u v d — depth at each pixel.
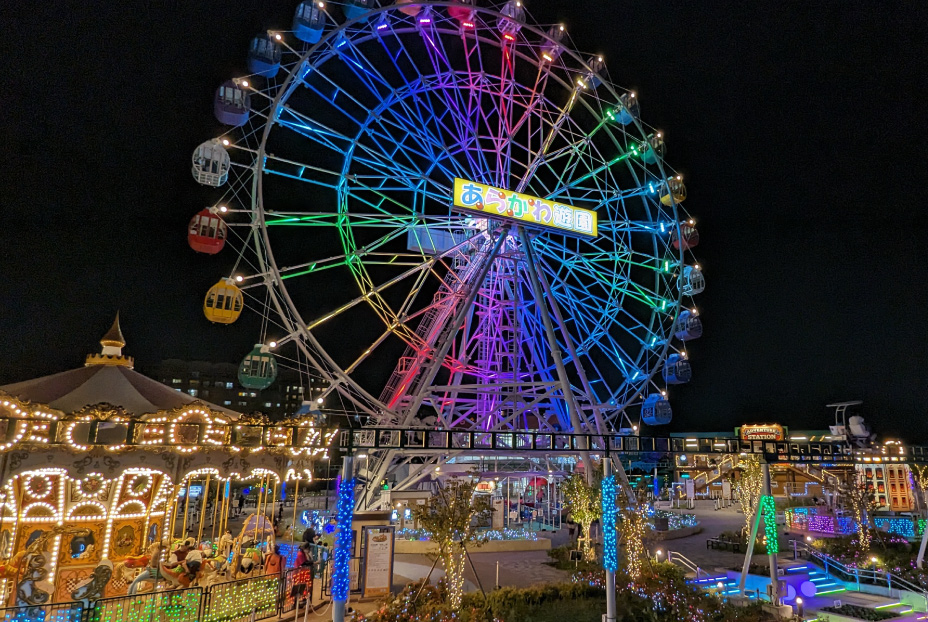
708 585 17.27
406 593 12.98
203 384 100.38
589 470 21.80
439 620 12.14
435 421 25.81
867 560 19.98
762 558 21.56
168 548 13.60
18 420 9.70
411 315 23.56
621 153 27.89
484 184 23.50
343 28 21.09
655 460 48.34
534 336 27.80
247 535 16.44
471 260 26.36
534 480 35.09
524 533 25.28
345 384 20.97
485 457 25.52
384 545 15.28
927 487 34.75
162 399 13.91
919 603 16.11
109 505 12.45
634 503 17.48
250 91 20.11
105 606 9.98
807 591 16.72
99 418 10.65
